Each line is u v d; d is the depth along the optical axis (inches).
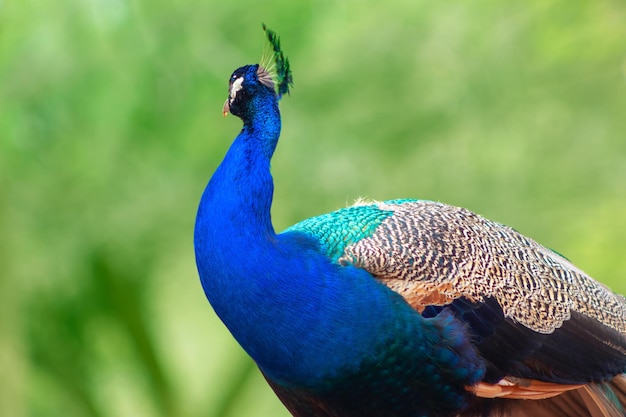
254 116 313.1
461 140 581.9
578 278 336.5
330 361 295.0
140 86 565.0
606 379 325.7
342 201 574.2
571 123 593.3
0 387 527.8
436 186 574.9
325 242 309.3
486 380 309.3
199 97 574.2
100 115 565.0
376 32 585.9
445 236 318.7
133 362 614.5
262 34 577.3
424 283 306.0
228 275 293.1
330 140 575.5
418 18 586.6
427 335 299.3
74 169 565.0
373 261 305.4
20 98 549.3
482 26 588.7
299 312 291.9
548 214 587.5
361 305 295.3
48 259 570.6
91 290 578.6
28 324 573.0
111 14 560.4
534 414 329.7
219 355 697.6
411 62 583.2
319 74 584.4
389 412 307.6
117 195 574.2
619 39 596.1
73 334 586.2
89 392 606.2
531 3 589.6
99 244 573.6
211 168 579.8
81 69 556.4
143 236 581.0
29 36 547.2
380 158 579.5
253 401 657.0
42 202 563.2
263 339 295.0
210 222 297.0
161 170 577.6
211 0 571.8
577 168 589.9
